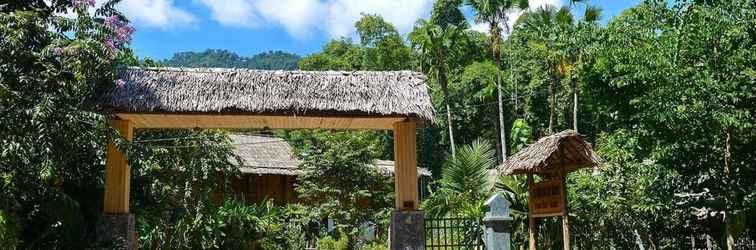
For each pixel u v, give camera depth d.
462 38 31.23
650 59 7.88
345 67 39.16
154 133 12.92
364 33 37.81
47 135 7.14
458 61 33.84
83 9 8.02
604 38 8.88
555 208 9.16
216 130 13.96
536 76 31.83
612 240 11.16
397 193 10.02
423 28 30.56
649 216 10.96
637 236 10.93
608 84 9.22
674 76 7.66
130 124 9.74
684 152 8.31
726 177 8.32
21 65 7.57
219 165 13.77
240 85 9.52
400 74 10.16
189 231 11.82
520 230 11.38
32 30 7.62
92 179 10.08
